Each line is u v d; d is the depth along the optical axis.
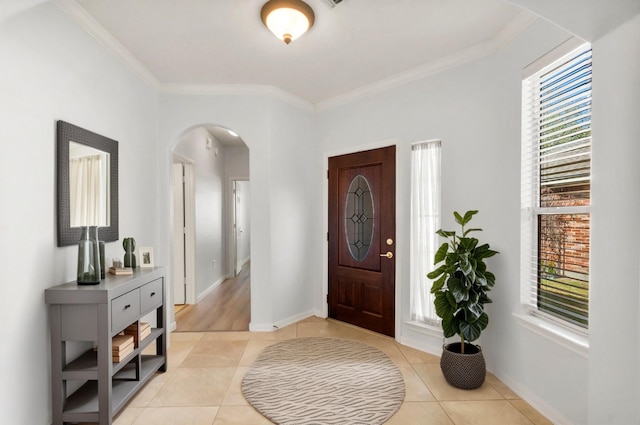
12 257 1.67
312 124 4.00
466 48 2.66
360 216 3.58
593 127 1.45
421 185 3.05
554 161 2.09
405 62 2.92
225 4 2.11
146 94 3.10
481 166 2.60
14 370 1.68
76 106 2.14
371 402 2.19
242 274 6.97
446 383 2.44
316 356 2.91
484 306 2.60
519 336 2.27
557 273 2.08
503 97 2.42
